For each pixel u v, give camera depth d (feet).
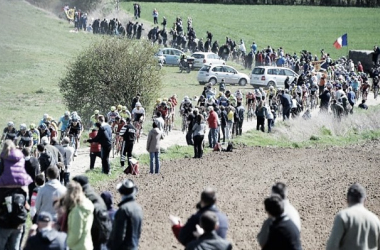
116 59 391.04
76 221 113.60
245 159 295.48
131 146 258.57
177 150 307.99
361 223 105.70
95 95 391.45
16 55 608.60
